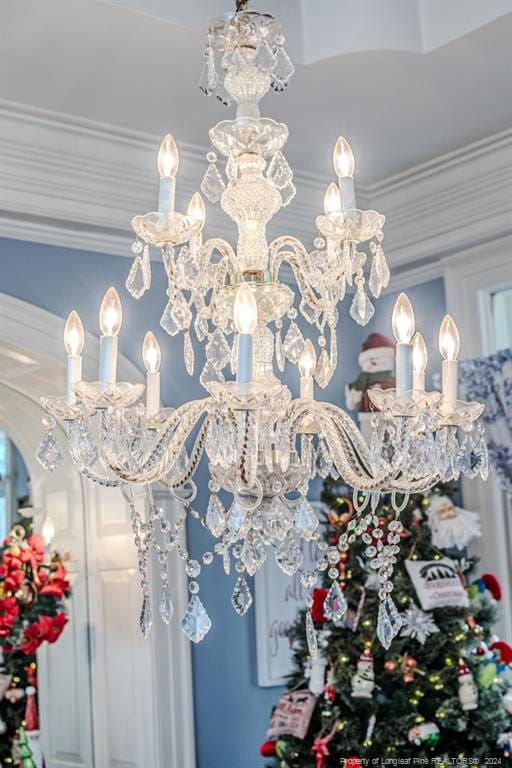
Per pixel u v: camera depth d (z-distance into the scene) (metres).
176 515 4.43
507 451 4.34
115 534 4.60
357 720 4.04
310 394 2.32
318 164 4.42
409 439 1.75
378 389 1.77
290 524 1.93
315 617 4.17
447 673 4.01
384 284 1.92
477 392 4.43
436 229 4.59
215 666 4.45
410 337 1.76
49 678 4.96
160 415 2.02
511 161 4.23
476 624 4.25
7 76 3.58
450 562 4.21
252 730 4.51
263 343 2.02
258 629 4.58
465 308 4.68
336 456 1.98
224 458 1.72
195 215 2.12
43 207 4.01
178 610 4.34
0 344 4.05
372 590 4.17
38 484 5.12
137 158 4.17
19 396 4.88
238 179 2.02
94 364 4.20
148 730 4.26
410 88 3.78
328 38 3.56
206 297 4.55
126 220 4.23
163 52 3.46
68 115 3.88
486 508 4.57
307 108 3.92
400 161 4.42
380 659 4.14
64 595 4.30
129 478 1.83
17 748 4.11
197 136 4.12
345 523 4.31
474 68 3.65
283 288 1.97
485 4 3.37
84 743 4.69
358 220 1.85
